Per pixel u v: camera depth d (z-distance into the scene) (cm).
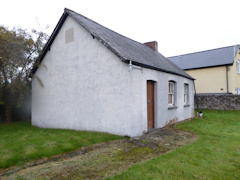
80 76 805
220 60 1797
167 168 384
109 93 701
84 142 576
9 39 914
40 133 742
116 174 354
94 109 747
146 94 743
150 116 802
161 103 851
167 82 916
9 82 997
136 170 370
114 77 686
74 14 857
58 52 905
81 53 805
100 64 733
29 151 489
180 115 1064
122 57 624
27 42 972
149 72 763
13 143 573
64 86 870
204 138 645
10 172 380
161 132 747
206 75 1855
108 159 439
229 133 724
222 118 1125
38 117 992
